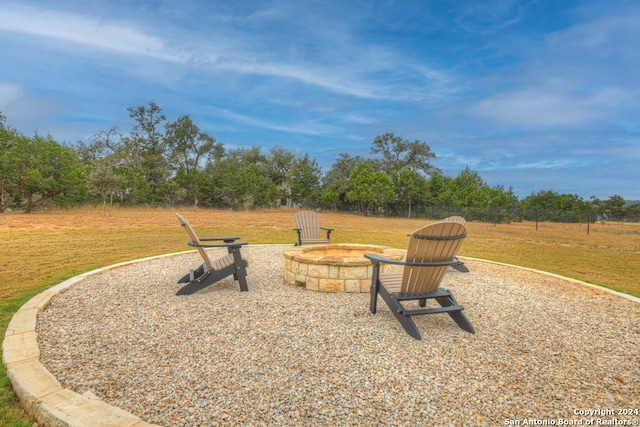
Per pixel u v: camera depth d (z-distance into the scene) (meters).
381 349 2.76
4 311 3.48
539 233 17.16
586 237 15.32
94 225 13.40
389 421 1.85
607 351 2.88
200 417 1.84
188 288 4.21
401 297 3.18
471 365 2.53
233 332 3.06
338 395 2.08
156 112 38.22
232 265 4.39
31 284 4.62
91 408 1.82
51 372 2.30
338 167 43.75
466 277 5.61
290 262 4.86
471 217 27.09
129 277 5.07
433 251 3.09
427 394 2.12
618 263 8.13
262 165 40.22
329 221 22.17
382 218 29.50
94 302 3.84
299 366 2.45
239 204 30.83
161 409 1.91
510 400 2.09
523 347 2.90
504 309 3.95
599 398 2.15
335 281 4.47
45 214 18.81
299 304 3.91
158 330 3.07
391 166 43.19
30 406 1.90
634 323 3.58
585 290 4.90
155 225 14.41
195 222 16.78
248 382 2.22
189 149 40.84
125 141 35.47
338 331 3.12
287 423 1.81
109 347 2.71
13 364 2.29
